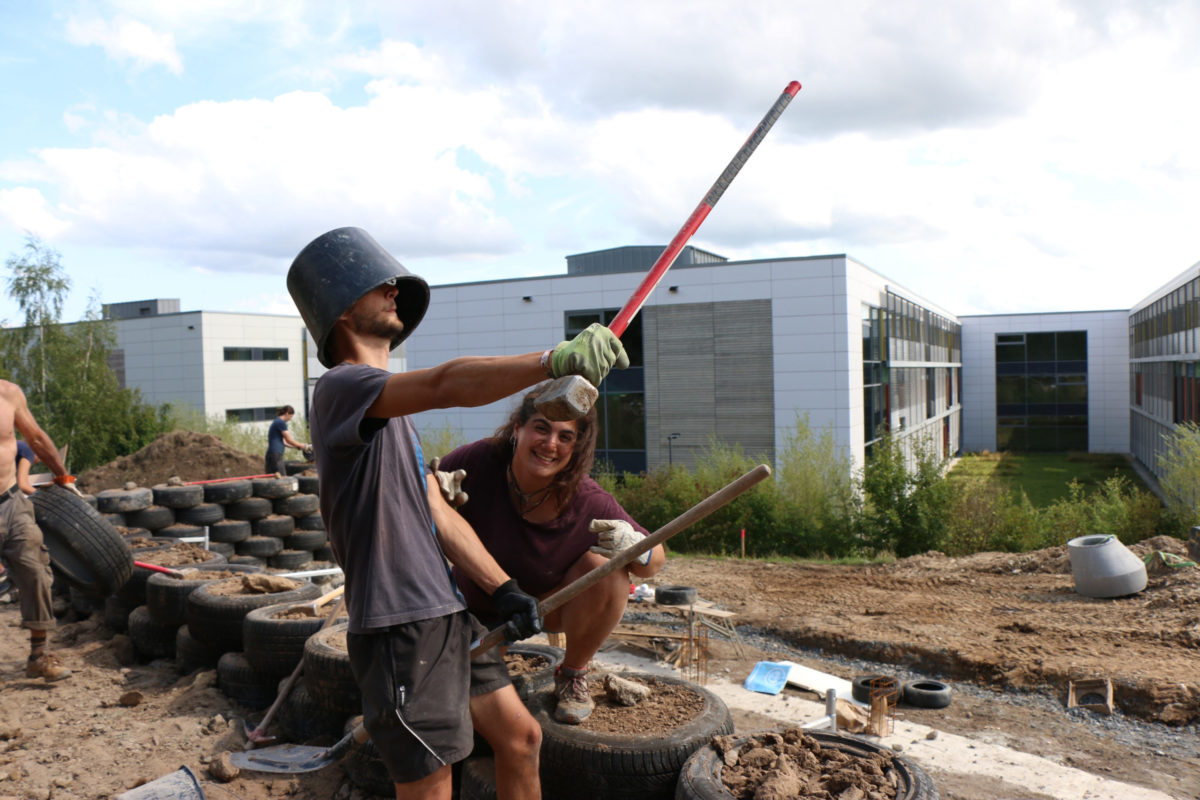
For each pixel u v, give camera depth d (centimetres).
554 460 325
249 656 491
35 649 561
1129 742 501
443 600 231
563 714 351
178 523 971
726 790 291
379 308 237
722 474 1823
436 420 2998
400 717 222
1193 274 2662
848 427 2491
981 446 5166
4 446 552
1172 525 1542
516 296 2920
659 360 2700
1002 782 439
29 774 412
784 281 2542
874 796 283
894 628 723
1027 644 661
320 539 1047
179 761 426
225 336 4528
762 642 722
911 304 3516
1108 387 4906
